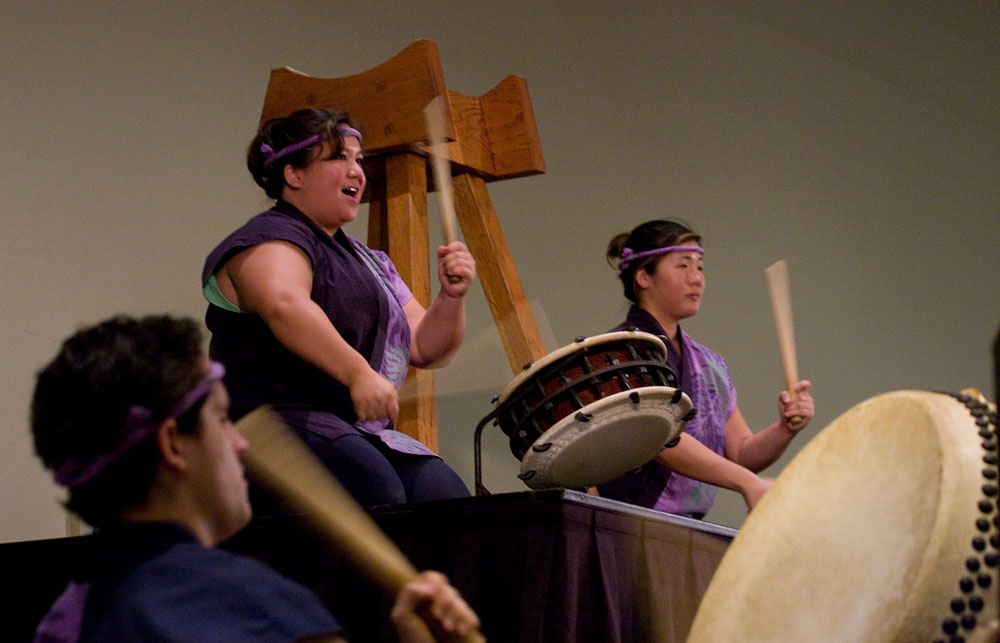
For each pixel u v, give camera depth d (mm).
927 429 1396
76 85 3766
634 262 3504
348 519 1267
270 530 2104
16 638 2205
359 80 3508
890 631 1296
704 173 5992
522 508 1924
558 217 5367
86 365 1125
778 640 1479
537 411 2492
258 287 2354
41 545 2238
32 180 3596
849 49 6828
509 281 3719
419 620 1198
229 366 2412
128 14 3963
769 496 1694
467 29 5195
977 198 7191
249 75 4312
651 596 2049
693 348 3562
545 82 5465
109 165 3812
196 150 4086
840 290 6383
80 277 3666
